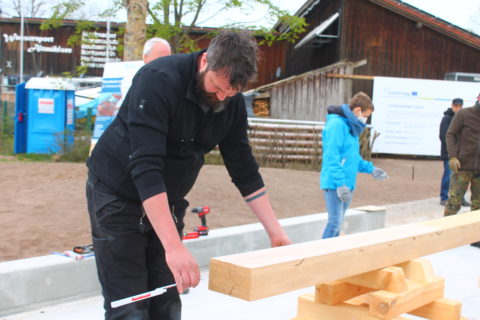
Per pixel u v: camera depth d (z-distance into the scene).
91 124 13.11
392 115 17.22
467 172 6.57
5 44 24.95
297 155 13.67
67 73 12.84
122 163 2.20
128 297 2.27
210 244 4.83
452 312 2.74
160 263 2.43
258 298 1.80
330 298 2.55
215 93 2.11
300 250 2.12
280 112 17.25
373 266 2.34
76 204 6.59
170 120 2.14
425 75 19.02
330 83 17.03
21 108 12.77
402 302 2.45
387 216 8.10
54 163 10.12
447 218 3.17
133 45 7.93
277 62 24.58
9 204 6.41
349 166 4.84
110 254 2.26
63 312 3.75
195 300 4.18
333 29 19.28
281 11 12.06
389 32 18.67
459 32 18.70
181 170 2.32
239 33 2.01
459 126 6.55
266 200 2.59
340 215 4.84
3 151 13.45
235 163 2.55
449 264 5.50
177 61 2.14
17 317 3.62
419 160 17.78
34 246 4.86
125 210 2.23
